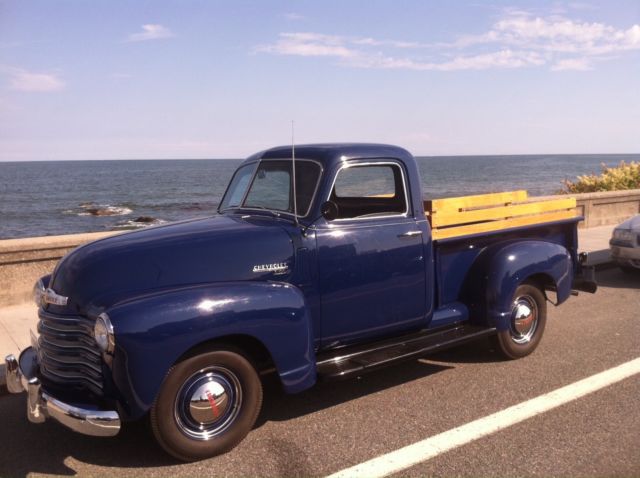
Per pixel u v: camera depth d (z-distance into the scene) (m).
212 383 3.93
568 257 6.11
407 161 5.10
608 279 9.72
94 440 4.30
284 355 4.12
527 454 3.94
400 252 4.95
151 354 3.61
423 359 5.94
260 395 4.15
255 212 4.94
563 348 6.17
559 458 3.87
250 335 3.96
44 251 7.73
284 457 3.99
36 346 4.28
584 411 4.59
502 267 5.51
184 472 3.82
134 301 3.72
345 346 4.86
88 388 3.87
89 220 36.12
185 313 3.73
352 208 5.36
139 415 3.65
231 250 4.21
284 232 4.45
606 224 14.87
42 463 3.97
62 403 3.66
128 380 3.59
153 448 4.15
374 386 5.25
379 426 4.43
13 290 7.60
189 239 4.21
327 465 3.87
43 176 105.94
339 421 4.54
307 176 4.71
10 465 3.96
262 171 5.09
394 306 4.98
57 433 4.43
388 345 5.00
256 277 4.23
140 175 105.75
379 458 3.94
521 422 4.43
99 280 3.91
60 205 47.38
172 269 4.02
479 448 4.04
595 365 5.62
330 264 4.59
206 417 3.91
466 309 5.61
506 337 5.66
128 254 4.02
